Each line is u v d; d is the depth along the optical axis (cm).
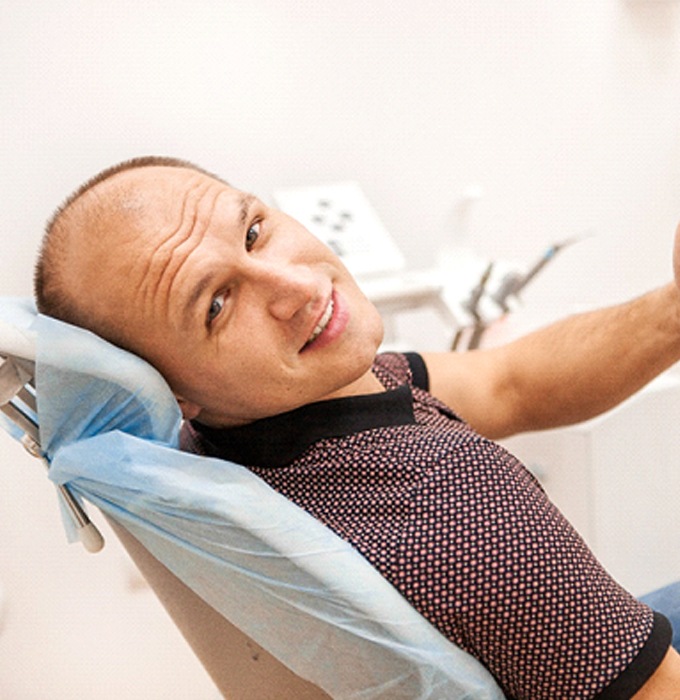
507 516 89
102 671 182
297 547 87
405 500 91
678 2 239
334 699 93
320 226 176
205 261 92
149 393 92
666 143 245
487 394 127
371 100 196
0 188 164
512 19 212
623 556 188
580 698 87
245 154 184
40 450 96
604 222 235
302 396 97
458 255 184
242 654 97
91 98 169
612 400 127
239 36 181
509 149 216
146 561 99
